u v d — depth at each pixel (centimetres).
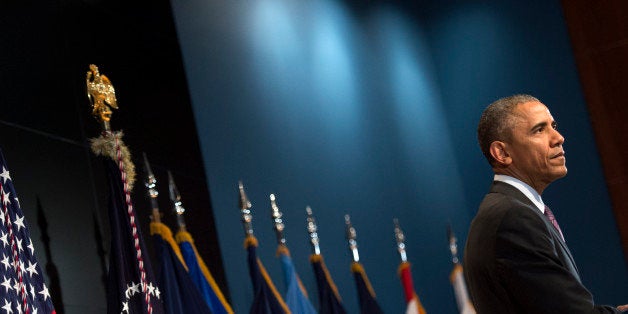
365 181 837
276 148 750
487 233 349
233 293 660
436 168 944
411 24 992
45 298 464
